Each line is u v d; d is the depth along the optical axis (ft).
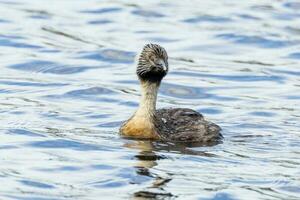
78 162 57.62
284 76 82.53
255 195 52.75
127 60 85.97
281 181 54.95
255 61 87.25
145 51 62.95
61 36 92.43
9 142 61.21
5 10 100.68
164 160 58.39
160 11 102.73
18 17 98.17
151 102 63.10
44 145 60.85
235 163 58.18
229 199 52.11
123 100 73.36
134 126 63.05
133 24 97.86
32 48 88.28
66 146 60.75
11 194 52.08
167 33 94.94
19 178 54.60
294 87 79.25
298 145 62.49
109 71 82.89
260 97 76.18
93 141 61.87
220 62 86.63
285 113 71.00
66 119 67.41
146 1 106.83
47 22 96.99
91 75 81.46
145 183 54.24
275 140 63.52
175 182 54.44
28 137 62.39
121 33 94.63
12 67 82.53
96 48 88.79
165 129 62.95
